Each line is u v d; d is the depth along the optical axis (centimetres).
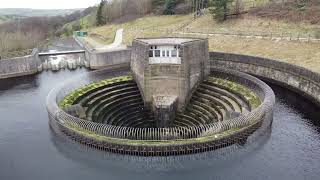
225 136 2994
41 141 3434
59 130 3434
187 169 2831
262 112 3328
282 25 7112
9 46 8100
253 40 6612
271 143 3234
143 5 12950
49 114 3747
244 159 2956
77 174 2809
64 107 3750
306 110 4100
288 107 4197
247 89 4156
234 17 8300
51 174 2820
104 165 2928
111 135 3231
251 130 3209
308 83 4319
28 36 9856
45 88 5566
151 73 4200
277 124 3678
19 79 6272
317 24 6669
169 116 4103
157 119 4144
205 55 4441
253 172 2778
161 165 2905
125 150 2952
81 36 12544
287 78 4809
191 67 4197
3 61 6247
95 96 4253
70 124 3294
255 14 8038
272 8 8044
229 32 7494
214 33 7688
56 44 11331
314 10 7212
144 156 2933
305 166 2861
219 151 3014
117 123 4006
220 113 3816
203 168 2839
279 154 3039
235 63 5716
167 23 10081
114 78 4731
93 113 3875
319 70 4772
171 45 4088
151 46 4131
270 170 2805
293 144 3219
